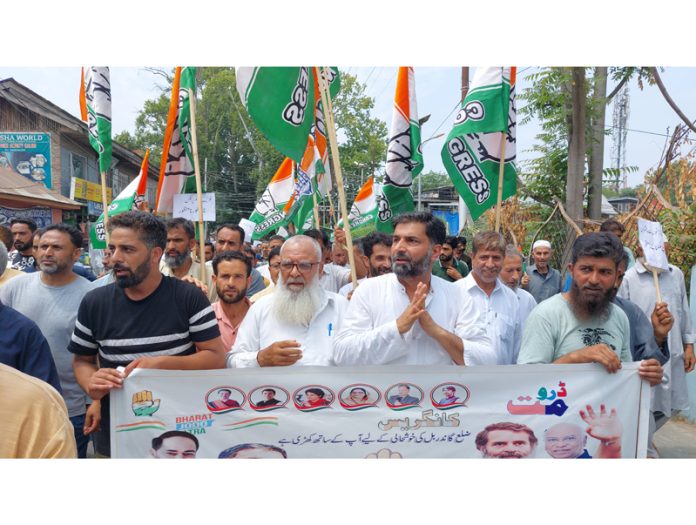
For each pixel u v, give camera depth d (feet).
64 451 5.08
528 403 9.41
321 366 9.41
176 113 15.87
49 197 56.44
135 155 80.18
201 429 9.27
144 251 8.80
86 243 69.15
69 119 66.54
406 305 9.75
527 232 32.68
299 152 12.30
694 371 18.01
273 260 14.44
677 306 15.20
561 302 9.86
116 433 9.06
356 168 112.78
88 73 15.72
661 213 24.79
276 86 11.96
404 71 14.71
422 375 9.39
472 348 9.36
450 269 19.02
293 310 10.19
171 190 16.16
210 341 9.43
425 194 120.16
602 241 9.11
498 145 14.37
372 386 9.41
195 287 9.54
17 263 19.19
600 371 9.39
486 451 9.43
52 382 9.27
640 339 10.54
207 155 125.29
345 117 111.86
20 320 9.21
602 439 9.42
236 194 134.82
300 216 24.36
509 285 13.80
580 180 28.58
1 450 4.90
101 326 9.24
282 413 9.40
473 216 14.30
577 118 28.32
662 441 16.60
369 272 15.85
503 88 13.89
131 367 9.04
